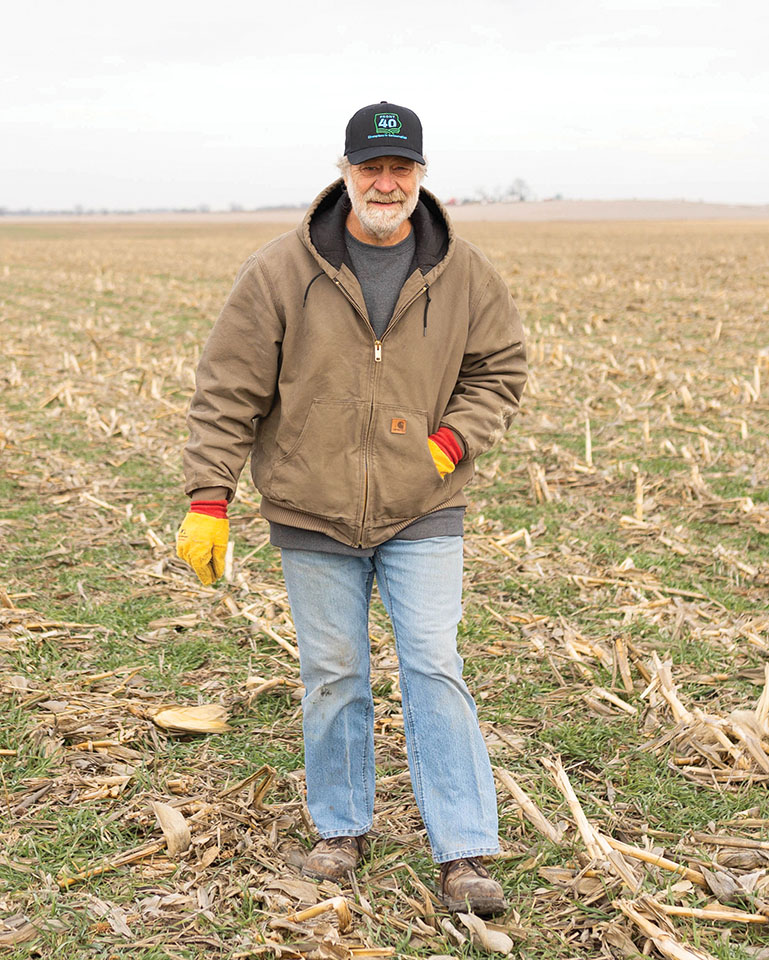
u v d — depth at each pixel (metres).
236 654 4.57
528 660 4.50
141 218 192.62
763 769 3.46
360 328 2.66
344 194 2.71
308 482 2.72
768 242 50.56
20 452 8.40
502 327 2.85
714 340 14.77
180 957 2.54
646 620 4.90
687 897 2.80
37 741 3.67
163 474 7.90
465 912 2.69
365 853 3.02
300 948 2.53
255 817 3.20
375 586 5.41
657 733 3.78
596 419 9.77
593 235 67.06
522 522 6.62
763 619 4.86
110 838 3.10
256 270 2.71
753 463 7.94
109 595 5.29
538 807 3.26
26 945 2.59
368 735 2.98
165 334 16.84
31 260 39.56
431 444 2.74
